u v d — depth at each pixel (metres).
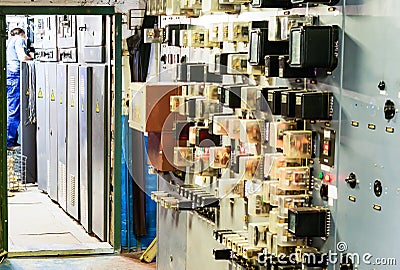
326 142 3.95
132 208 8.32
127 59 8.09
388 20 3.39
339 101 3.83
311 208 4.01
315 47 3.79
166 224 6.89
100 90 8.46
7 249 8.06
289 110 4.04
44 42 10.77
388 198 3.43
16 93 12.52
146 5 6.98
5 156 8.00
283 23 4.12
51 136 10.59
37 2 7.73
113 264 7.89
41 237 8.78
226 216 5.29
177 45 5.90
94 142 8.73
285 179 4.12
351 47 3.70
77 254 8.20
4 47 7.87
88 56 8.83
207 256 5.73
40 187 11.42
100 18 8.39
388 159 3.43
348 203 3.77
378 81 3.48
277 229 4.21
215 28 5.08
